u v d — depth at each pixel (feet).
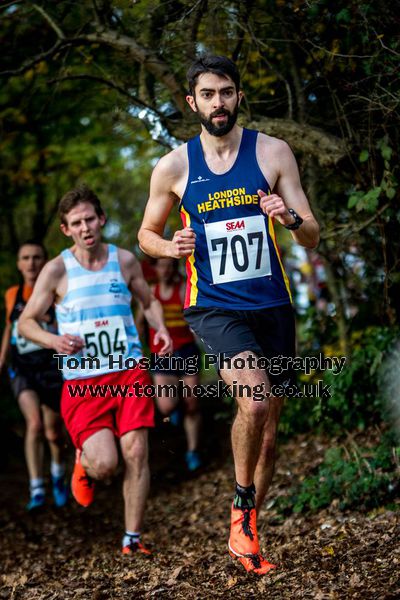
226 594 23.02
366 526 28.04
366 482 30.94
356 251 39.88
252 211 24.67
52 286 31.81
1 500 47.93
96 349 31.35
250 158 24.73
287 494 34.99
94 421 31.09
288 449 42.88
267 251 24.80
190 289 25.36
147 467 31.04
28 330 31.50
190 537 34.09
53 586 27.61
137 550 30.73
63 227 31.78
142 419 30.91
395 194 32.83
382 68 31.53
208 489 43.55
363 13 30.63
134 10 35.91
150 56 36.63
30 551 36.68
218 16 35.53
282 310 25.13
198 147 25.09
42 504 43.19
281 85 38.11
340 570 23.70
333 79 34.19
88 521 41.75
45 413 43.70
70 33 42.78
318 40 33.73
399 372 36.14
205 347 25.04
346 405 38.27
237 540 24.26
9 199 65.26
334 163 34.09
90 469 30.71
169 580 25.31
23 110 52.42
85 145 60.03
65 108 52.90
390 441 34.45
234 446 23.81
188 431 49.88
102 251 32.17
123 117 47.09
